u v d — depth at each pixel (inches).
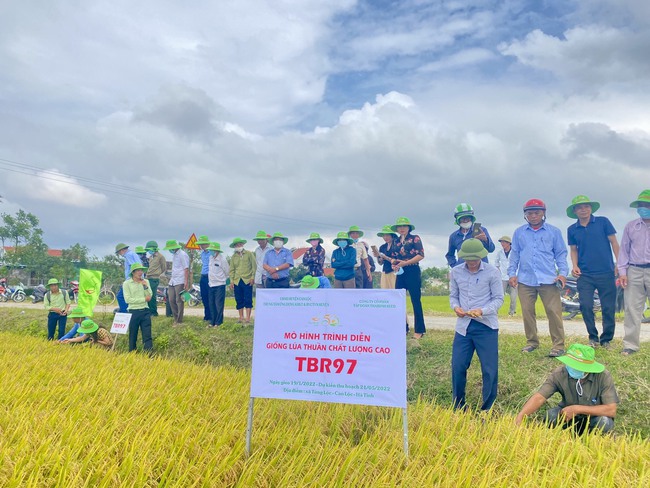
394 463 190.4
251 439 205.6
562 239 347.9
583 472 183.2
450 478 173.5
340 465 186.7
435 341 413.1
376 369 197.8
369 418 249.6
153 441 190.2
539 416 294.7
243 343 499.5
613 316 349.4
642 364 311.0
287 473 171.0
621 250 338.6
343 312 204.1
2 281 1208.2
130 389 261.9
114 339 532.4
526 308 360.2
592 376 232.2
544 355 348.8
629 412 275.4
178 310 577.9
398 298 198.7
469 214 391.2
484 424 236.7
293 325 209.0
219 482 167.5
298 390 204.4
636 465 196.1
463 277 282.4
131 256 580.4
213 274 549.6
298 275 1453.0
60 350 418.9
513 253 367.9
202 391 284.8
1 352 384.5
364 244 579.5
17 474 157.9
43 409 225.9
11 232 2338.8
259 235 532.7
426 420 237.9
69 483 151.9
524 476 175.9
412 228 436.8
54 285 579.2
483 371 274.8
